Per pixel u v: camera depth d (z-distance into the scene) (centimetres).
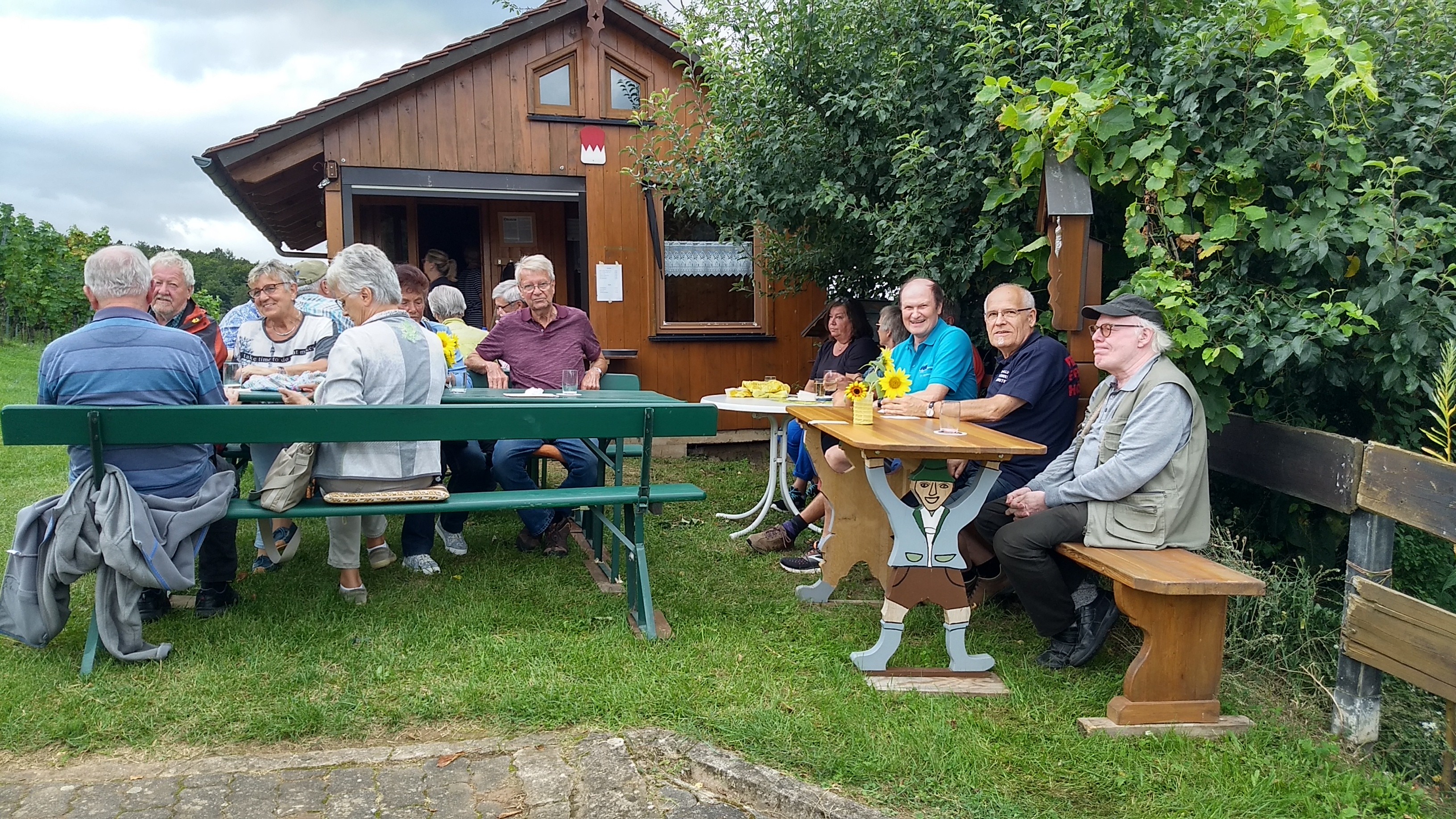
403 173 729
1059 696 308
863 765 252
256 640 328
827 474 391
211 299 2077
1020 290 395
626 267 776
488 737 267
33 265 1720
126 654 304
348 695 288
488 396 440
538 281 512
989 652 351
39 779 237
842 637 356
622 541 381
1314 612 341
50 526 299
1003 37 448
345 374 350
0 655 309
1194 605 285
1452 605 379
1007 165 418
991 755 266
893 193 526
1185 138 362
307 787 236
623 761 253
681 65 739
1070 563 341
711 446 794
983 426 379
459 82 736
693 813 232
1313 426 387
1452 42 372
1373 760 286
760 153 570
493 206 991
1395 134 356
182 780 237
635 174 738
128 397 310
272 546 421
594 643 335
